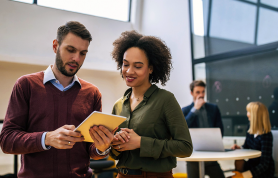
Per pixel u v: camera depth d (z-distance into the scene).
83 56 1.43
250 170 2.80
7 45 4.16
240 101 3.73
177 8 4.62
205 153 2.56
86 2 4.93
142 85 1.39
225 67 3.93
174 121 1.27
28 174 1.30
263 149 2.84
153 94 1.35
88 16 4.91
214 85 4.06
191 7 4.34
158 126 1.29
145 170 1.25
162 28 4.96
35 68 4.70
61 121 1.38
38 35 4.41
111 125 1.12
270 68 3.41
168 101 1.29
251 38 3.63
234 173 2.85
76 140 1.15
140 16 5.50
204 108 3.58
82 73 5.35
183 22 4.48
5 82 4.73
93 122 1.06
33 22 4.37
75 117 1.42
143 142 1.21
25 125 1.36
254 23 3.60
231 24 3.88
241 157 2.31
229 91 3.87
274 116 3.34
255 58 3.58
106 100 5.78
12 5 4.21
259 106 2.97
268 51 3.44
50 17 4.52
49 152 1.32
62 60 1.37
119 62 1.54
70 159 1.36
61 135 1.12
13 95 1.35
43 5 4.51
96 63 4.96
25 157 1.33
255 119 2.96
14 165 4.56
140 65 1.33
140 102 1.34
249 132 3.12
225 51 3.94
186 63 4.41
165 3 4.89
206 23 4.19
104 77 5.80
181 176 3.35
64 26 1.38
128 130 1.23
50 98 1.39
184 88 4.40
